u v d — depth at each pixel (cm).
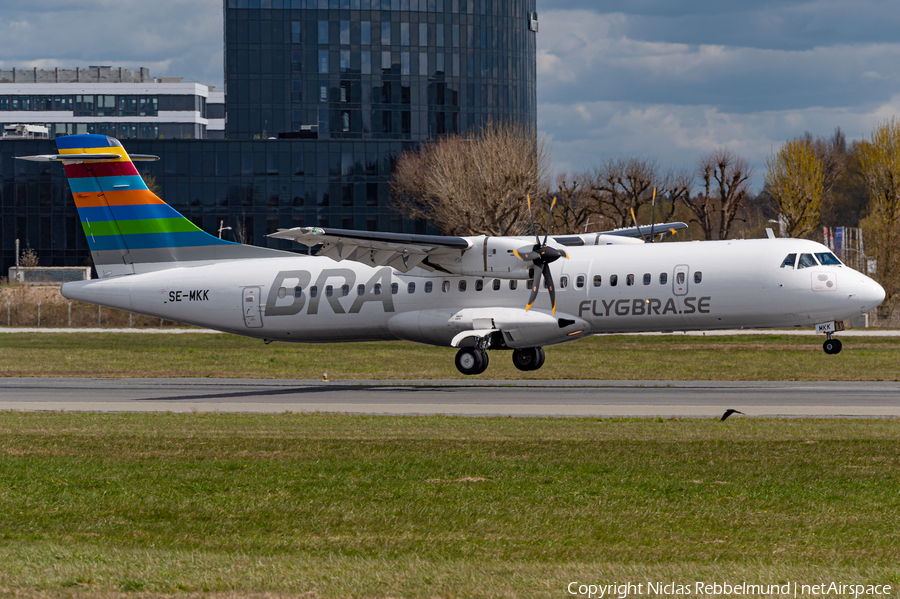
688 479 5253
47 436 6894
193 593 3167
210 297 11969
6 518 4475
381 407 8969
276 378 12756
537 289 10794
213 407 9131
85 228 12269
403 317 11369
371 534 4147
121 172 12144
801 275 10194
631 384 11188
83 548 3853
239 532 4200
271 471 5547
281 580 3322
